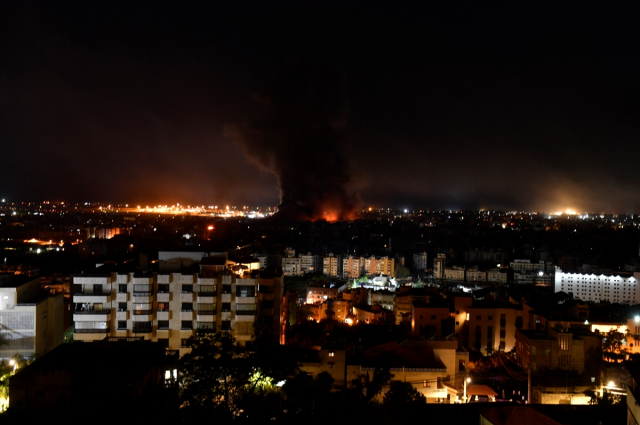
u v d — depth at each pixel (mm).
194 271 83750
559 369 82375
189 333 81375
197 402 50781
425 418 61594
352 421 54219
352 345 85750
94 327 80062
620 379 76438
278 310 86750
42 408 48375
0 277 78125
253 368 57062
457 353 82812
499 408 58500
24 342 76750
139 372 50938
